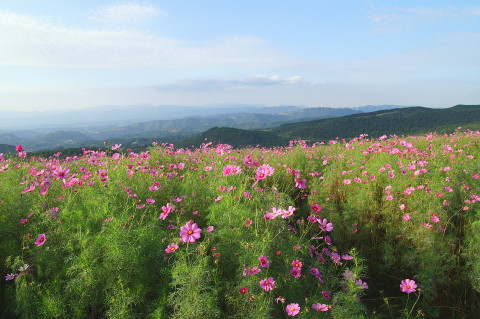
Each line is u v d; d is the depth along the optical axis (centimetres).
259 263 292
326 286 333
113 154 670
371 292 402
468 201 415
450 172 506
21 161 648
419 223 404
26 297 260
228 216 361
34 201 389
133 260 292
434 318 352
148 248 319
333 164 654
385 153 660
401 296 386
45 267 298
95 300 276
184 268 271
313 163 738
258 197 425
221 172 547
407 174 511
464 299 358
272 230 358
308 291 334
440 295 366
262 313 260
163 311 271
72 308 269
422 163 537
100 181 457
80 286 270
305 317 272
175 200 433
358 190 520
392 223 453
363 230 462
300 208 545
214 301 267
